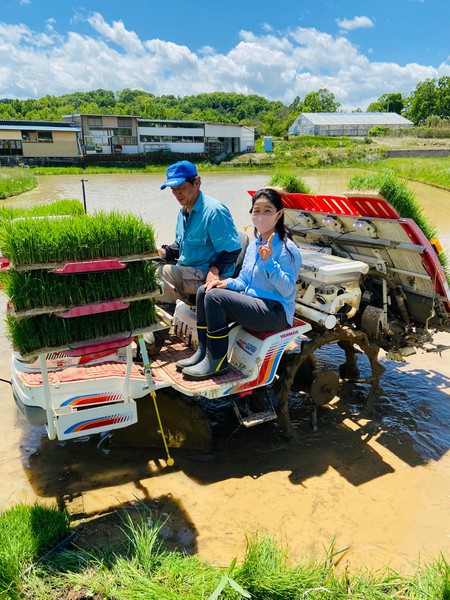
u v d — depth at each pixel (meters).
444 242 11.60
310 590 2.71
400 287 4.71
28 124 53.72
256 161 54.22
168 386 3.86
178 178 3.95
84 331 3.11
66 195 24.95
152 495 3.69
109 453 4.22
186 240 4.29
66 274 2.94
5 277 3.06
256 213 3.73
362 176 4.51
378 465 4.08
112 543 3.17
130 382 3.64
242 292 4.13
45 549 2.98
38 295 2.88
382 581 2.85
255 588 2.69
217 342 3.81
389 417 4.83
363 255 4.94
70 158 51.84
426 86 105.69
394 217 4.23
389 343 4.84
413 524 3.43
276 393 4.58
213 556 3.11
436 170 27.23
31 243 2.82
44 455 4.16
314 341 4.38
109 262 2.99
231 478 3.92
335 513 3.53
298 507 3.58
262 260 3.75
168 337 4.72
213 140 64.94
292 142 68.69
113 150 58.91
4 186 25.50
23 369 3.74
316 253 4.82
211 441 4.27
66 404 3.53
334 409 4.98
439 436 4.50
